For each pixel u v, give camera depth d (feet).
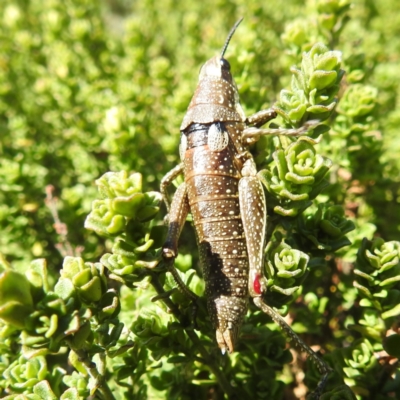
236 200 0.19
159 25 0.43
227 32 0.37
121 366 0.18
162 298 0.16
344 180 0.25
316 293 0.23
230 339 0.17
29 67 0.37
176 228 0.18
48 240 0.26
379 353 0.18
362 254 0.18
